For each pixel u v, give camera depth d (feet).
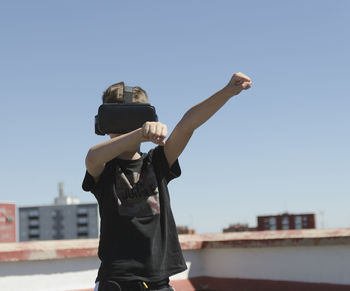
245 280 15.02
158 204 5.79
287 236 14.06
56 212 539.29
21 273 12.87
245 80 5.15
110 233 5.64
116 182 5.73
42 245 13.33
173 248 5.80
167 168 5.96
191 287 15.51
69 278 13.65
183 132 5.65
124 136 5.10
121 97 6.06
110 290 5.40
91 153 5.36
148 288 5.42
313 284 13.44
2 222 319.47
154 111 5.61
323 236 13.19
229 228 260.83
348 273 12.84
